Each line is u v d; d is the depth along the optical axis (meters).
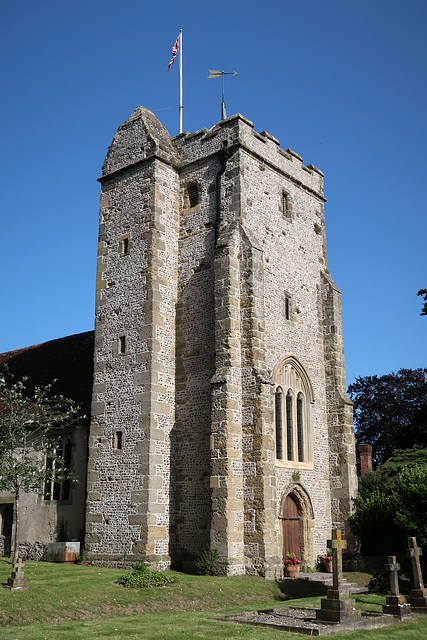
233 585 17.45
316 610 13.45
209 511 20.08
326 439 24.83
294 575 20.11
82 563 20.70
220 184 22.98
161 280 22.59
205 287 22.31
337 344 25.73
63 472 23.62
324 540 23.38
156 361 21.58
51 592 15.21
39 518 24.41
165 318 22.36
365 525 22.62
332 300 26.08
